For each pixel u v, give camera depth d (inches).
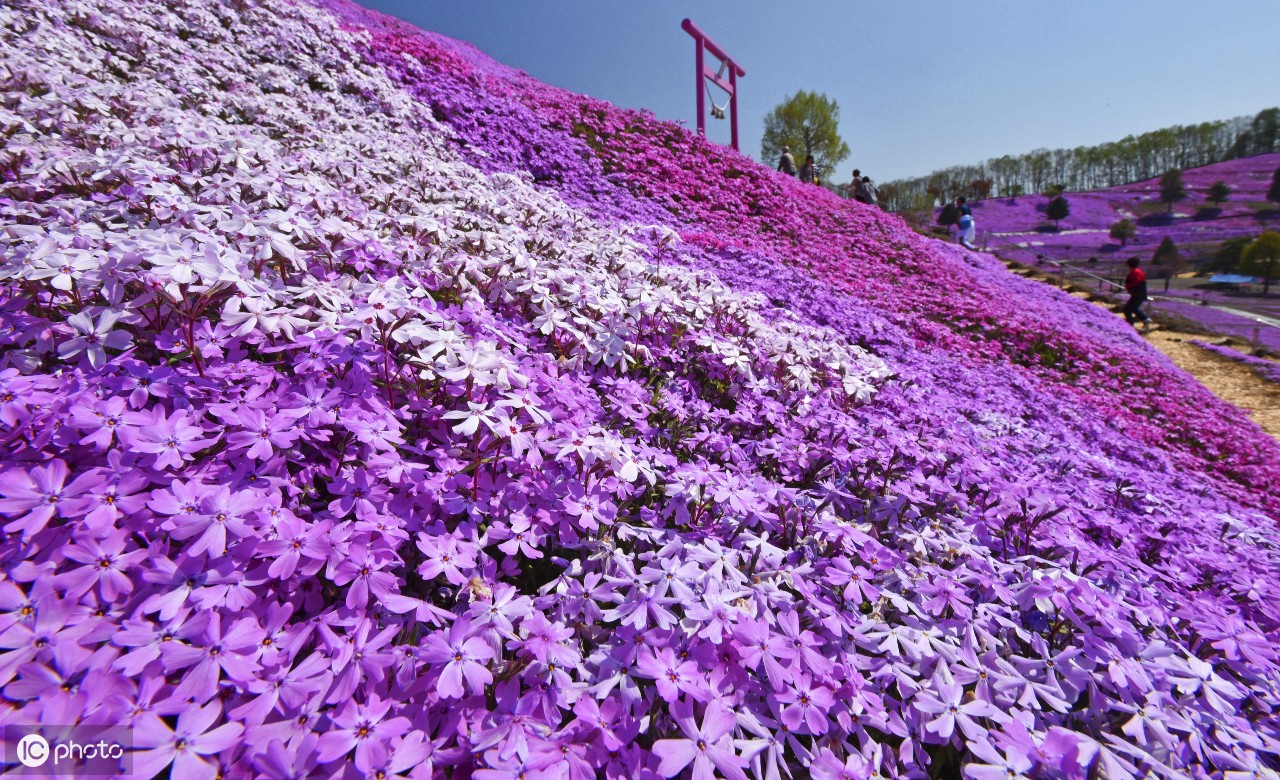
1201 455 400.2
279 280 128.8
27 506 71.2
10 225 117.3
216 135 221.8
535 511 107.2
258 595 78.4
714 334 203.9
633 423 147.3
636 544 115.2
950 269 711.7
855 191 1054.4
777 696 83.9
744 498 118.6
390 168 272.5
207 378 102.1
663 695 76.8
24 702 58.7
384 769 64.4
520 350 143.4
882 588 107.5
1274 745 92.3
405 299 124.6
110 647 64.1
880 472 146.4
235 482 87.2
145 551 74.0
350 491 93.0
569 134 632.4
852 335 347.6
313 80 442.6
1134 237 2832.2
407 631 81.5
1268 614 130.6
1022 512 134.4
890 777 82.5
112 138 202.8
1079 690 93.4
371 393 109.4
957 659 95.5
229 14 460.4
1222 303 1433.3
